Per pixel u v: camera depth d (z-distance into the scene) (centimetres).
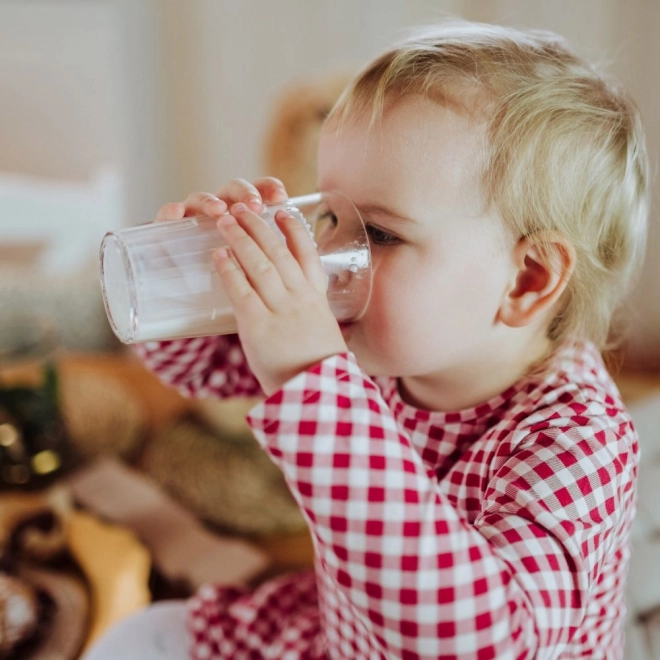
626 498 62
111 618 90
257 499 115
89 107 170
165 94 176
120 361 150
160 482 118
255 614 81
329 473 51
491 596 51
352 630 69
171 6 169
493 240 62
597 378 70
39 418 113
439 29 71
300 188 112
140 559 95
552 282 64
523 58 65
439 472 71
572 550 55
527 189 62
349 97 64
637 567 79
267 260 52
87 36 166
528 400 67
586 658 68
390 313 63
